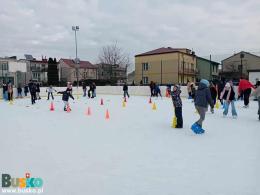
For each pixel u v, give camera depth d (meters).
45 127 9.06
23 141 6.89
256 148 6.03
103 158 5.34
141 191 3.79
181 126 8.65
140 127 8.87
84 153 5.71
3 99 24.38
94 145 6.41
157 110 14.04
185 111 13.23
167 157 5.39
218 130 8.18
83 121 10.38
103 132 8.05
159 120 10.45
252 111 12.97
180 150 5.90
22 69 44.69
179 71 40.00
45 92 29.06
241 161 5.11
